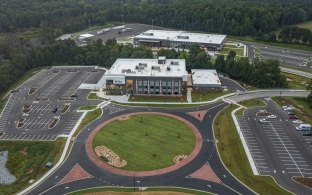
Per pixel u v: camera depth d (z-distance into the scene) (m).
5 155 136.88
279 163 123.12
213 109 168.12
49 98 187.25
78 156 131.75
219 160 126.19
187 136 143.88
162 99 181.12
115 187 113.38
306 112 161.00
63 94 191.50
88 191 111.94
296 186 110.81
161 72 187.88
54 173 121.88
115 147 137.12
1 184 118.62
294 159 125.19
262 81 192.62
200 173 119.19
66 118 163.25
